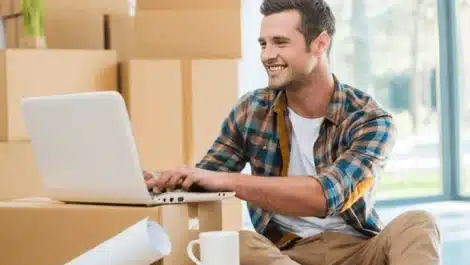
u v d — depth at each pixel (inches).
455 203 287.9
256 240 89.7
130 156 80.4
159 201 83.4
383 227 102.8
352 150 96.9
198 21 153.3
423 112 290.4
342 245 98.7
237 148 105.4
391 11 281.3
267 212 101.1
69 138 84.6
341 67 271.7
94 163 83.6
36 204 89.4
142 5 153.9
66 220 85.4
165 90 148.6
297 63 98.6
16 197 134.5
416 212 92.7
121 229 82.7
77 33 153.6
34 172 136.3
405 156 287.9
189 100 149.8
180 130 149.6
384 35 280.4
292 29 98.4
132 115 146.6
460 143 298.0
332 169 94.4
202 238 73.6
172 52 153.5
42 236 86.7
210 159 104.6
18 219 87.8
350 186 93.8
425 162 292.0
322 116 101.1
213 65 151.3
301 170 101.6
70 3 152.9
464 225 239.5
